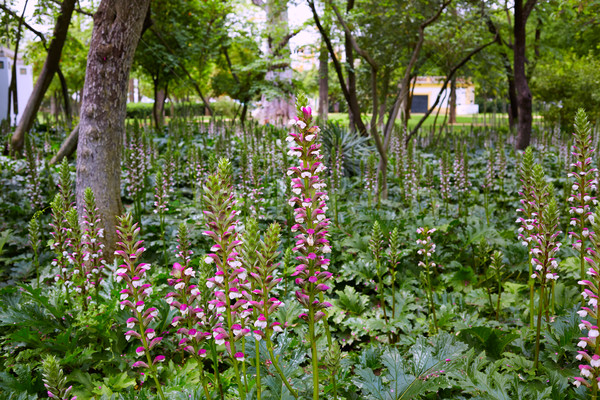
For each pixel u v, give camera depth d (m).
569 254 5.39
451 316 4.27
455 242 6.77
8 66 19.70
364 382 2.79
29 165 7.35
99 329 3.79
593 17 14.06
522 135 15.00
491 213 8.27
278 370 2.45
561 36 20.44
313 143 2.53
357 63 20.64
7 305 4.07
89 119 5.55
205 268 2.78
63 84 18.53
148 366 2.46
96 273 4.16
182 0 16.20
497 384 2.89
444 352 3.02
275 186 8.29
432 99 57.50
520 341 3.70
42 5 11.23
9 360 3.65
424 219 6.86
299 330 3.97
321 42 12.65
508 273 5.57
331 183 7.98
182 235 4.09
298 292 2.42
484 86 21.59
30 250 6.50
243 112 20.80
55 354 3.65
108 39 5.57
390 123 9.34
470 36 14.14
